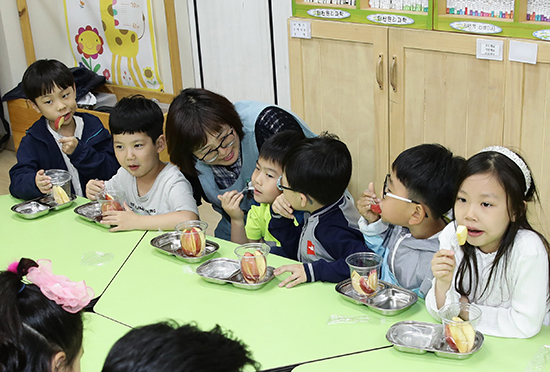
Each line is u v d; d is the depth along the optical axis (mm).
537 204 2727
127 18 4398
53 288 1089
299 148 1849
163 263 1876
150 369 700
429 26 2820
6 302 1000
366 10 3016
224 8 3990
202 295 1675
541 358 1322
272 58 3914
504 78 2660
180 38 4250
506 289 1453
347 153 1884
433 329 1450
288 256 2129
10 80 4898
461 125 2881
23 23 4664
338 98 3297
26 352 979
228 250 1948
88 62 4738
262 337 1457
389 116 3123
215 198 2348
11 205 2428
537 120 2629
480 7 2678
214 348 737
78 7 4605
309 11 3232
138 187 2359
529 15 2549
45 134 2693
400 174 1657
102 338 1491
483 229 1370
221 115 1993
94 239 2072
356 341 1424
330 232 1854
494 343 1389
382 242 1840
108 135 2861
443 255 1441
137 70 4520
